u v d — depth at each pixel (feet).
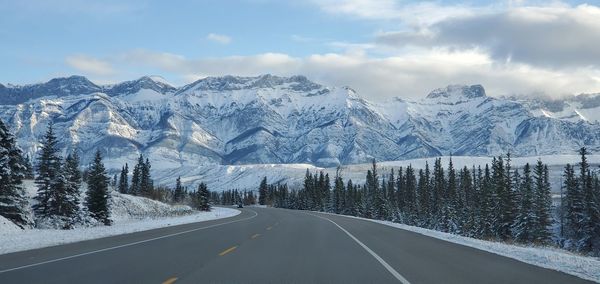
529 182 240.12
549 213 222.07
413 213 331.77
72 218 131.95
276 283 40.78
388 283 41.70
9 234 87.40
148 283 39.58
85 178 243.60
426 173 418.72
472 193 307.37
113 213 180.86
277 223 137.69
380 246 74.49
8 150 118.21
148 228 111.65
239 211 271.69
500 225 212.23
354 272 47.32
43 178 132.57
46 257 54.70
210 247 67.87
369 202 353.31
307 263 53.06
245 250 64.69
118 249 63.62
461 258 60.59
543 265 55.21
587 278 46.68
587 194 210.38
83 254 57.72
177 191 405.59
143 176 334.24
